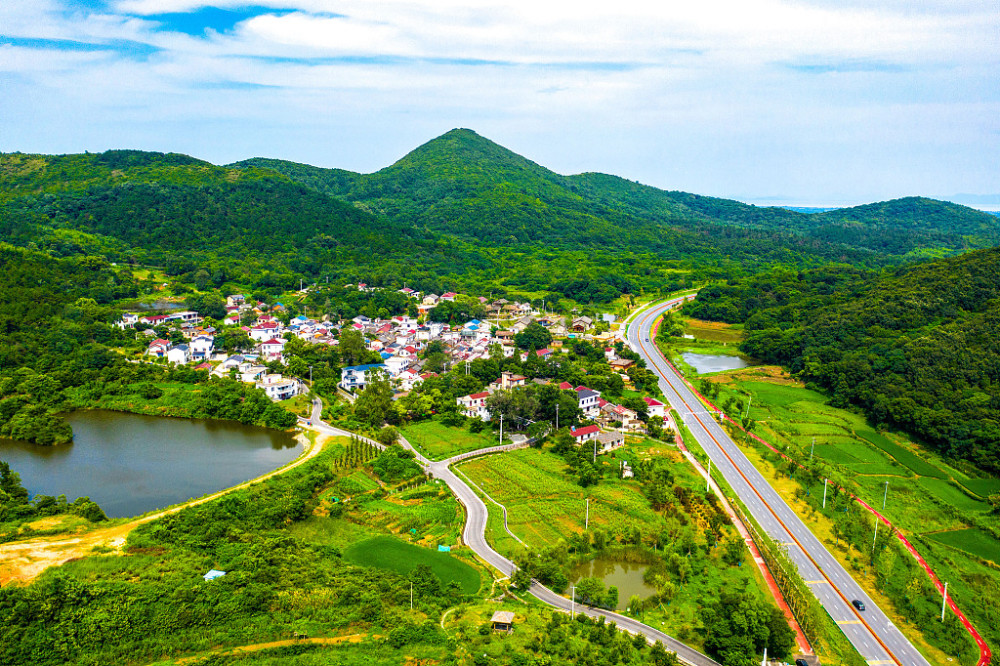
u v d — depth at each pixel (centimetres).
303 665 8425
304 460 15912
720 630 9688
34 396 19888
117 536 11425
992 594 11962
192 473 15462
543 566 11388
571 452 16675
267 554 11006
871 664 9825
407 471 15350
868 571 12381
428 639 9181
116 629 8700
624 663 9088
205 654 8644
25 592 8956
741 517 14088
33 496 14050
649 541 12862
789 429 19875
